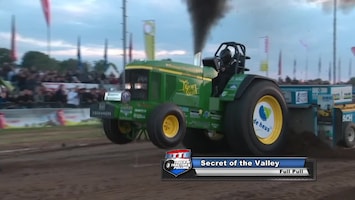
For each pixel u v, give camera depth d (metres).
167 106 6.68
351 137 8.87
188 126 7.29
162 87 7.03
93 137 12.35
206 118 7.54
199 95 7.48
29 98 15.98
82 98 17.22
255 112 7.64
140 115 6.90
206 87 7.60
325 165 7.23
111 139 7.43
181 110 6.89
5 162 7.91
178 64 7.29
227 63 7.87
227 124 7.46
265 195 5.33
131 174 6.62
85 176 6.50
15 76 16.33
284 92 8.73
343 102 8.98
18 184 5.98
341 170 6.82
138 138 7.56
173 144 6.72
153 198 5.21
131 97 7.10
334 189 5.61
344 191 5.48
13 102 15.55
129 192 5.51
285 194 5.38
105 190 5.62
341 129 8.55
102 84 18.98
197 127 7.40
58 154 8.99
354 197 5.22
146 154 8.73
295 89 8.75
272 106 7.93
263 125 7.76
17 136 12.44
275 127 7.95
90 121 16.28
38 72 18.00
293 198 5.20
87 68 21.23
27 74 16.84
